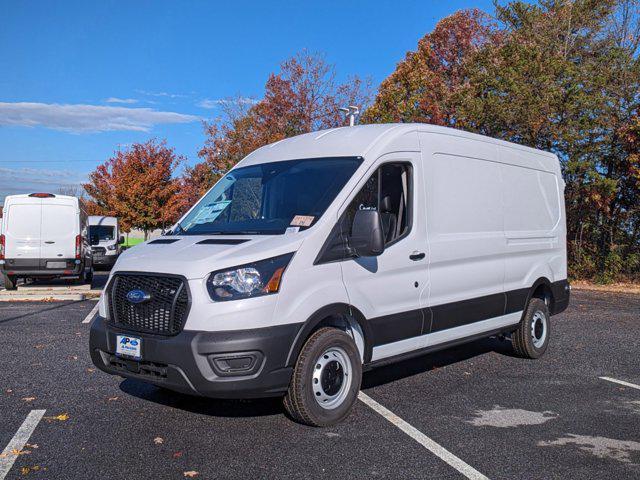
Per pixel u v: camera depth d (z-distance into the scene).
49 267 15.67
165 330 4.68
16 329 9.43
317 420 4.93
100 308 5.23
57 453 4.44
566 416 5.47
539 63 18.08
